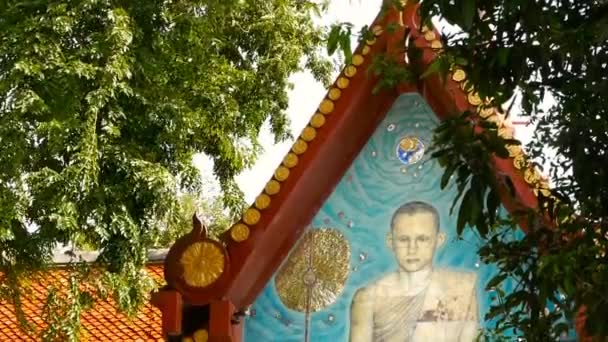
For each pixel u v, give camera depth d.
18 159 22.09
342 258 19.30
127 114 23.98
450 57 13.09
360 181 19.56
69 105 22.50
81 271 23.66
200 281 18.70
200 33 24.94
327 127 19.14
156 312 27.64
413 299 18.88
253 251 18.84
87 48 22.98
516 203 14.60
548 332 13.38
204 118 25.20
